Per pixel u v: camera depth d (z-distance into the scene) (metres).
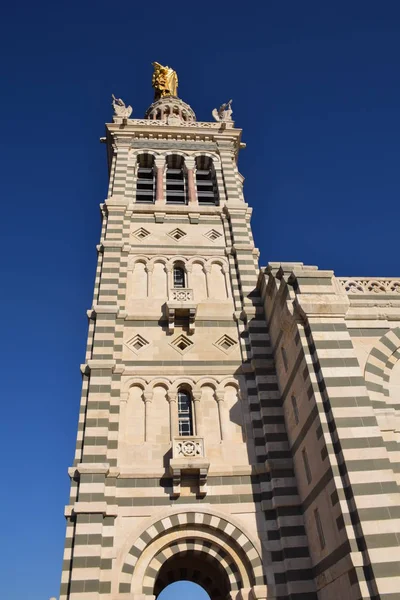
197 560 24.72
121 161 33.41
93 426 20.20
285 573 17.81
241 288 26.38
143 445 20.58
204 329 24.53
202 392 22.53
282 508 19.06
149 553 18.09
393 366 19.05
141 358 23.11
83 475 18.75
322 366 17.67
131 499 18.94
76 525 17.67
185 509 18.92
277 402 22.00
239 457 20.70
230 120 37.59
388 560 13.84
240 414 21.98
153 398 22.06
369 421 16.42
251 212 30.81
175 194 32.81
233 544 18.70
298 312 19.39
